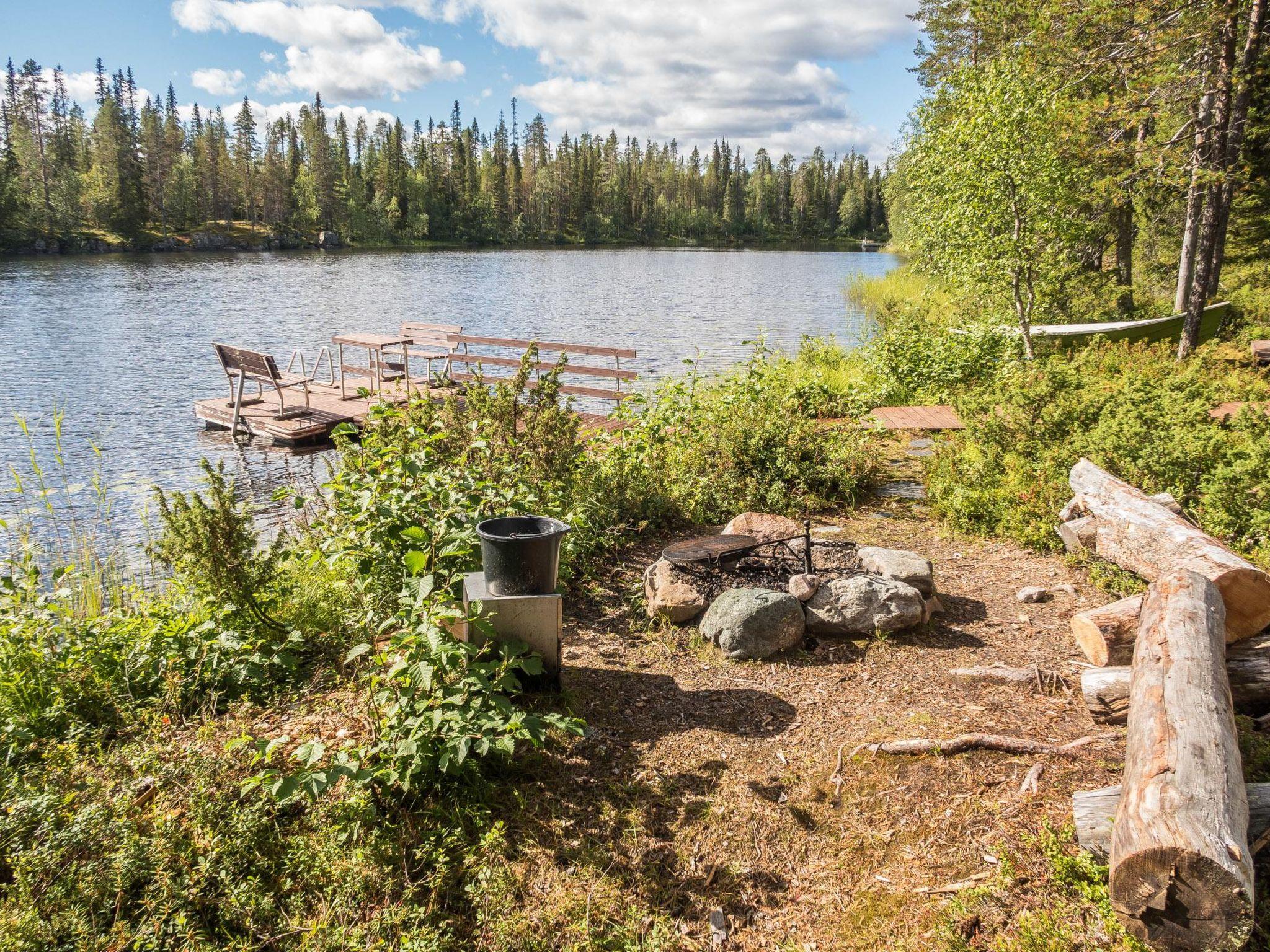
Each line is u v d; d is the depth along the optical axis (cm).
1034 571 506
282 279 4066
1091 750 306
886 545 566
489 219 10019
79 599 488
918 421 963
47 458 1013
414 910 252
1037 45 1298
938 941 235
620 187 11681
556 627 362
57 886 252
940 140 1221
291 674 392
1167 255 2173
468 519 418
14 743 326
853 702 360
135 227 6812
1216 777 219
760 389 819
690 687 381
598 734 342
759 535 506
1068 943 224
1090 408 666
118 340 2012
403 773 298
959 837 273
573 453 589
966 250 1244
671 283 4319
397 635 325
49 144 7856
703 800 302
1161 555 416
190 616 415
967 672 375
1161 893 205
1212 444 529
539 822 291
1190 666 264
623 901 261
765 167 13862
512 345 1312
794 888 264
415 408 587
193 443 1101
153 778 303
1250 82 1159
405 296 3347
